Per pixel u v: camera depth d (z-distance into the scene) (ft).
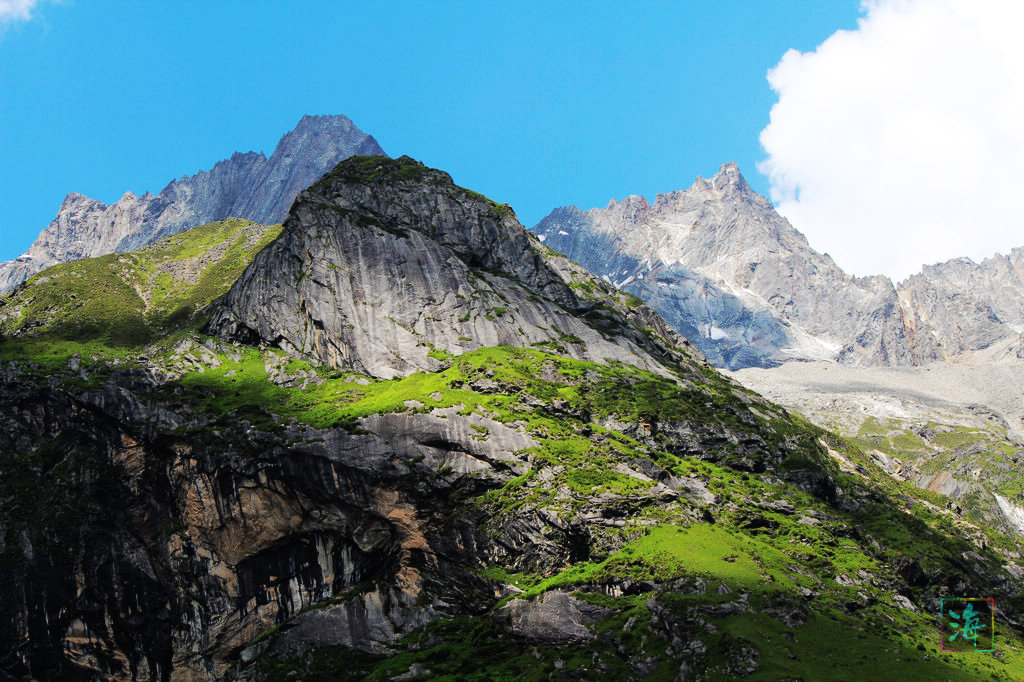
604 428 643.45
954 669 447.42
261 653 556.10
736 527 578.66
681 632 445.78
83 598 597.11
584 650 465.88
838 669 424.87
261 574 595.06
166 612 603.26
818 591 515.91
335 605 553.23
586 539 532.32
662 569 485.56
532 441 593.42
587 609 481.05
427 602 547.49
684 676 424.87
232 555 600.80
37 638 583.17
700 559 495.41
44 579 593.83
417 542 568.41
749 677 408.67
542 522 539.70
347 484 585.63
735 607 456.45
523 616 496.23
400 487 578.66
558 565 530.68
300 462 594.65
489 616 516.32
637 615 465.47
